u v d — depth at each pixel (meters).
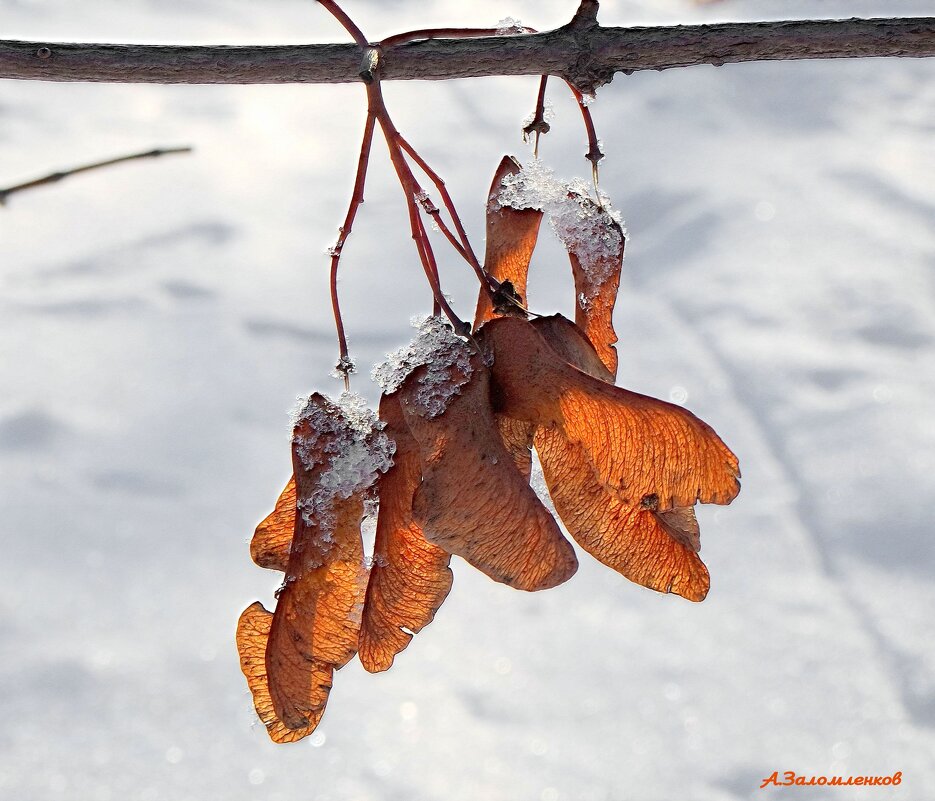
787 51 0.37
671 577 0.33
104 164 0.36
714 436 0.32
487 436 0.32
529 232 0.36
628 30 0.37
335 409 0.33
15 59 0.36
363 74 0.34
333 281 0.34
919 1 1.68
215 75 0.36
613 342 0.36
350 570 0.33
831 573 1.00
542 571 0.32
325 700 0.33
